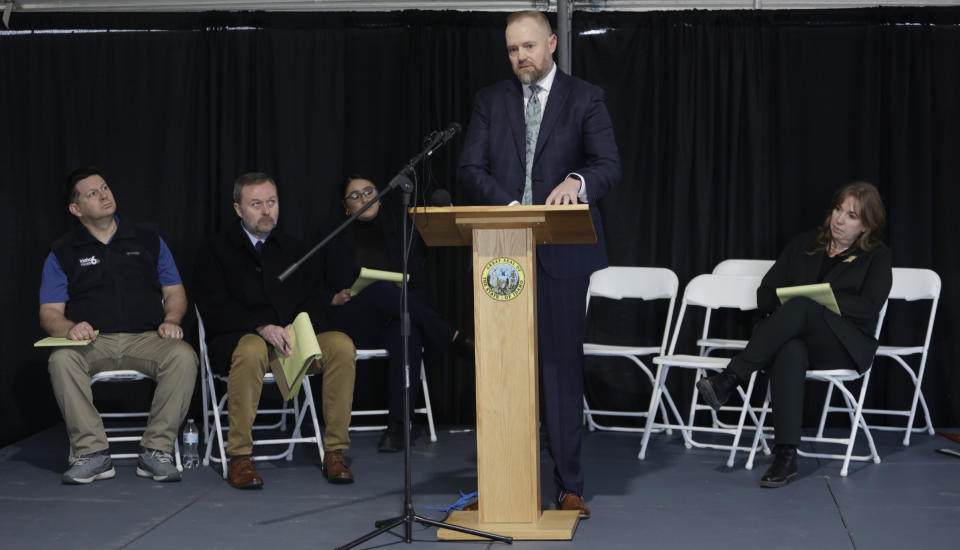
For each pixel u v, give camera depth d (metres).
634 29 5.29
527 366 3.09
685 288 5.30
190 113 5.43
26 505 3.74
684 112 5.27
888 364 5.20
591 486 3.97
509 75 5.33
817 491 3.87
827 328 4.11
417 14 5.34
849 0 5.25
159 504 3.74
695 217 5.28
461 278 5.35
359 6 5.43
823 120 5.23
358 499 3.80
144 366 4.30
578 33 5.30
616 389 5.40
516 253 3.04
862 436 5.02
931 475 4.14
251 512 3.62
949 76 5.17
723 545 3.13
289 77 5.39
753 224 5.25
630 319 5.37
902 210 5.16
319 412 5.56
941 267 5.19
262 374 4.11
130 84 5.41
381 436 4.89
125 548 3.18
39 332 5.39
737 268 5.11
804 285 4.41
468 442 4.92
